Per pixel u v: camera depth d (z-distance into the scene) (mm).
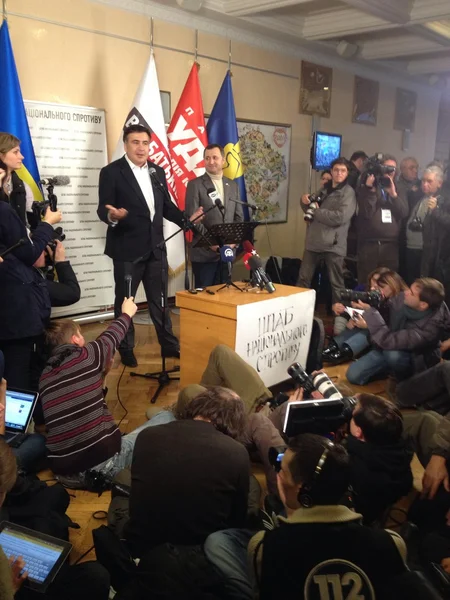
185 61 4918
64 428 2105
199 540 1495
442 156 9547
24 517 1821
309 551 1049
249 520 1875
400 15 4660
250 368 2537
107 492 2285
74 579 1438
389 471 1749
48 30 3957
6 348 2543
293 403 1911
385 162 4586
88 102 4301
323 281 5410
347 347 3664
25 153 3746
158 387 3279
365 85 7066
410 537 1799
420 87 8133
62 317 4414
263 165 5945
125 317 2412
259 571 1079
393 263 4586
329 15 5234
